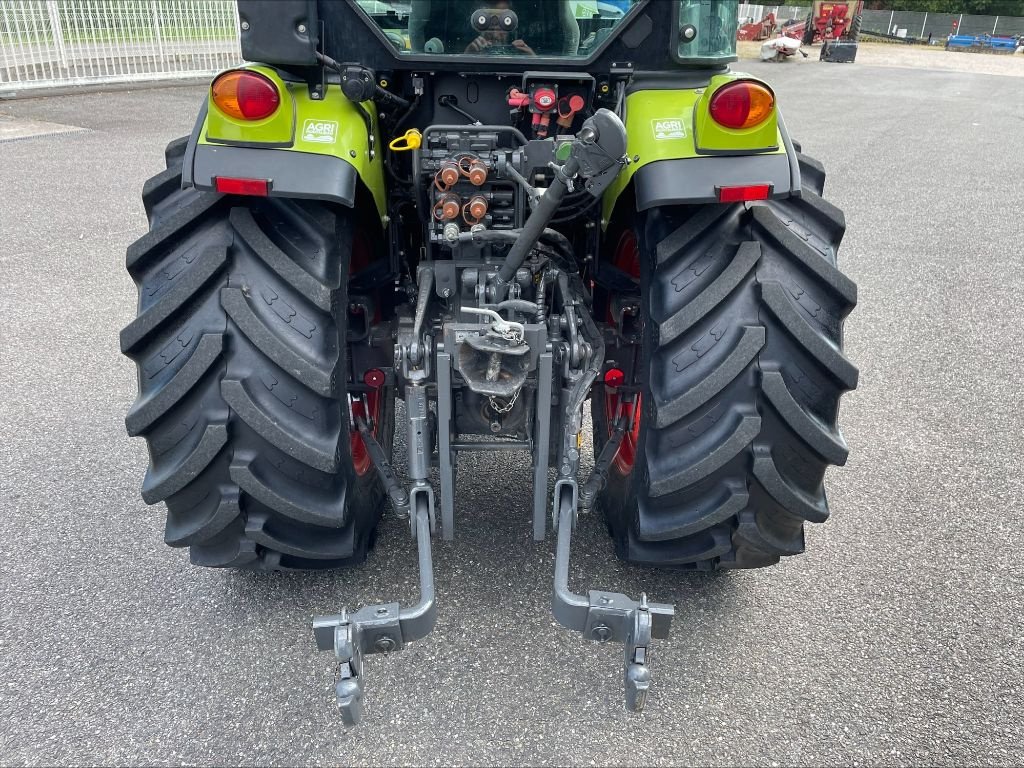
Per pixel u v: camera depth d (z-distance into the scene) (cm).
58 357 415
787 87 1827
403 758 197
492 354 200
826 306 204
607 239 284
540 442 217
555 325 232
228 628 237
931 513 301
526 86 226
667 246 208
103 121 1048
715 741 203
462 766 195
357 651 186
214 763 195
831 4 3114
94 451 331
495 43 235
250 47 192
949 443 351
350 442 232
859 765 197
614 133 181
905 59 2978
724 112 192
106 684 217
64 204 687
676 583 259
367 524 252
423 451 222
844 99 1619
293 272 198
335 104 208
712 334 200
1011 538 287
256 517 210
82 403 370
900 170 941
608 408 290
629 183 220
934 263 600
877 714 212
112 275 530
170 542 214
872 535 287
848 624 244
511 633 236
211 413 198
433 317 250
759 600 253
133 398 375
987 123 1325
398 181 252
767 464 201
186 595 250
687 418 203
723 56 217
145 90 1312
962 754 200
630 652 191
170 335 200
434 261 245
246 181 191
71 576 258
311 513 208
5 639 231
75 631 235
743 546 220
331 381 199
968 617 248
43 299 489
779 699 216
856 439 354
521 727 205
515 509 294
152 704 211
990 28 4562
